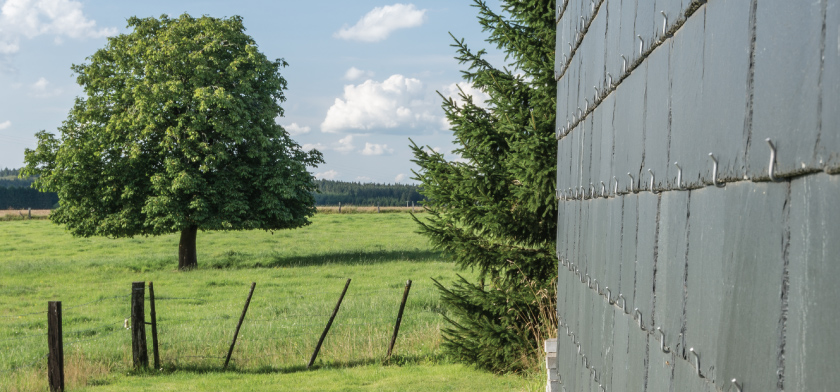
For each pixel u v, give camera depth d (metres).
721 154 1.11
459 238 8.48
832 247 0.74
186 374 9.90
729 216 1.08
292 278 24.19
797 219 0.83
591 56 2.61
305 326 13.78
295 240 39.16
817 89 0.78
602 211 2.32
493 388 7.88
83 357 10.46
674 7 1.42
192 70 25.56
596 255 2.43
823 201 0.76
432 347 11.23
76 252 34.44
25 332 14.77
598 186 2.40
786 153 0.86
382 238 40.22
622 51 1.98
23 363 10.45
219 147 25.45
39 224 51.22
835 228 0.73
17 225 50.28
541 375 7.57
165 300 19.41
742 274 1.01
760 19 0.96
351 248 34.69
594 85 2.52
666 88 1.49
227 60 26.53
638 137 1.77
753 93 0.98
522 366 8.32
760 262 0.95
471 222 8.41
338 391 8.52
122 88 25.52
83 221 25.20
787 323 0.86
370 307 16.67
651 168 1.61
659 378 1.50
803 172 0.81
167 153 25.56
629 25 1.89
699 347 1.21
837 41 0.73
